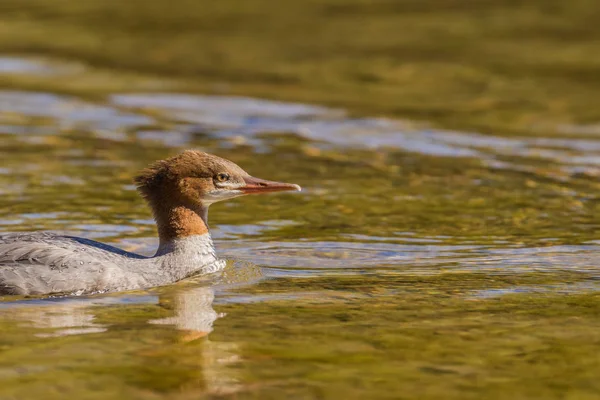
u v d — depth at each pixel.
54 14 34.31
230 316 10.09
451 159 19.06
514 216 15.07
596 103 23.89
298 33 31.42
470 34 31.16
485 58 28.28
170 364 8.62
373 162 18.67
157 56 28.42
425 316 10.12
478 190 16.72
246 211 15.23
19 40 30.09
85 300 10.63
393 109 23.25
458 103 23.89
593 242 13.55
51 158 18.27
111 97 23.83
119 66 27.23
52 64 27.28
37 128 20.70
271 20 33.44
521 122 22.17
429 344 9.19
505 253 13.02
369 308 10.42
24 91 24.17
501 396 7.97
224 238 13.74
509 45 29.72
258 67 27.30
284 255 12.89
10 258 10.85
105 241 13.37
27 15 34.03
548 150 19.89
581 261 12.59
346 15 34.19
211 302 10.66
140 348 9.02
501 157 19.30
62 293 10.78
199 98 23.92
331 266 12.38
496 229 14.33
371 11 34.91
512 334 9.50
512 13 34.16
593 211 15.38
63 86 24.83
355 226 14.45
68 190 16.08
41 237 11.38
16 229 13.73
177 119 21.91
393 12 34.62
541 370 8.52
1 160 17.98
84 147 19.23
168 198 12.02
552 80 26.08
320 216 15.00
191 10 35.16
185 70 26.89
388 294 11.01
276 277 11.81
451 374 8.42
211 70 26.91
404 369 8.54
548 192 16.61
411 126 21.77
